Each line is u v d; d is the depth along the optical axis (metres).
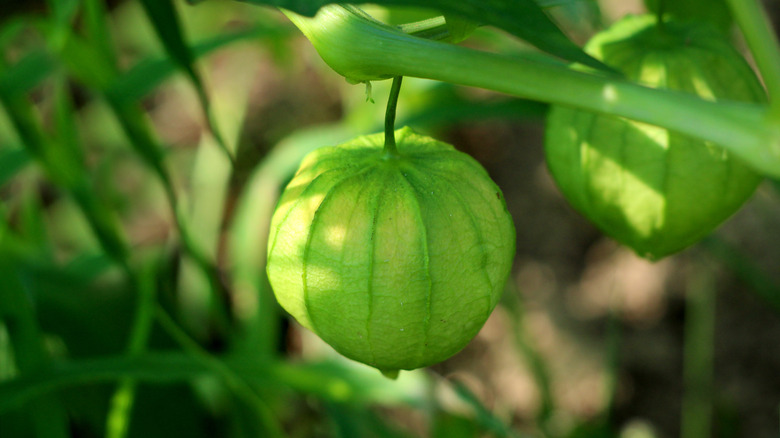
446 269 0.28
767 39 0.24
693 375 0.56
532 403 0.61
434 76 0.26
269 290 0.47
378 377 0.38
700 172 0.31
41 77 0.40
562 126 0.32
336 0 0.25
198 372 0.36
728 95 0.31
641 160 0.31
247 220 0.49
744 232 0.58
